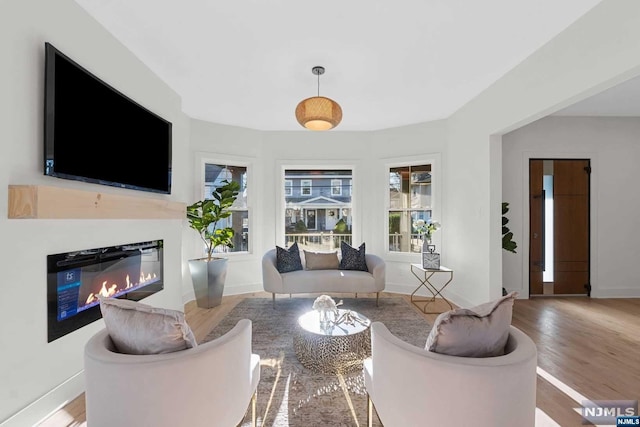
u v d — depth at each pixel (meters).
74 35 1.87
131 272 2.49
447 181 4.00
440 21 2.03
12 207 1.45
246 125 4.31
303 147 4.56
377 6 1.87
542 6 1.90
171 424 1.05
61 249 1.79
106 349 1.11
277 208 4.54
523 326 3.01
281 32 2.14
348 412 1.70
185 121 3.38
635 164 4.12
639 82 3.10
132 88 2.44
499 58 2.53
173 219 3.05
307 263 3.92
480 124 3.25
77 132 1.85
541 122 4.11
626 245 4.11
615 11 1.80
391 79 2.89
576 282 4.13
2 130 1.47
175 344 1.12
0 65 1.46
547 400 1.82
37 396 1.63
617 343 2.60
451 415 1.03
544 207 4.13
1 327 1.46
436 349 1.13
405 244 4.43
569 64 2.11
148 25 2.08
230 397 1.23
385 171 4.48
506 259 4.09
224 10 1.91
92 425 1.07
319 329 2.20
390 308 3.59
